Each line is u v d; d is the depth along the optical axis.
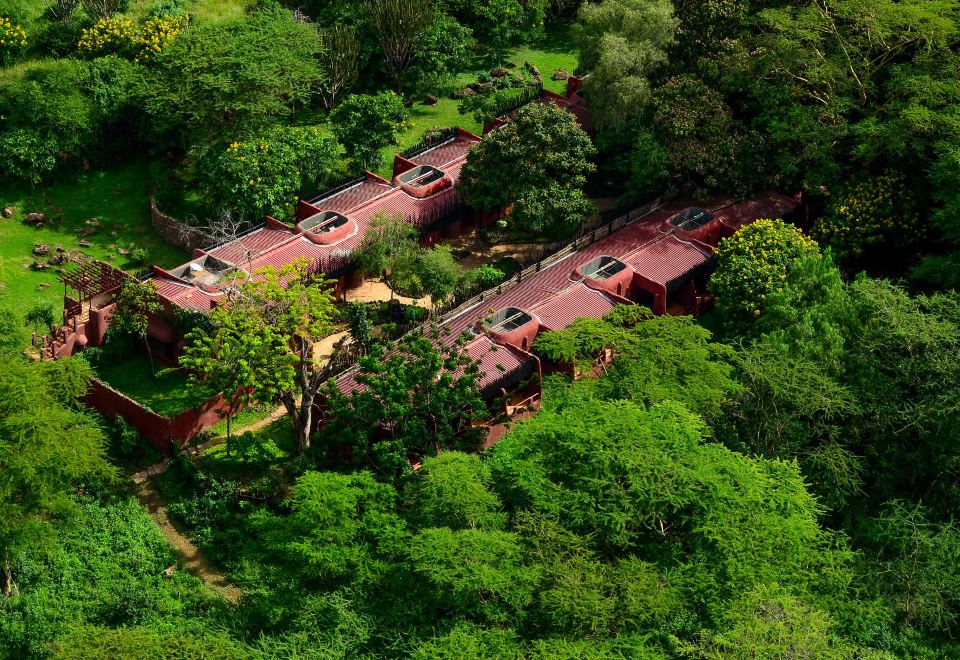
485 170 86.25
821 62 88.44
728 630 50.06
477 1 115.62
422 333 71.19
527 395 76.00
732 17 92.75
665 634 52.44
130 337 77.69
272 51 94.88
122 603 59.50
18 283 83.25
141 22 106.88
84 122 93.56
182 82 91.56
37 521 60.22
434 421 66.69
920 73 85.62
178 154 96.12
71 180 94.12
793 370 67.56
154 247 88.19
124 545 64.38
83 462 59.91
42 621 59.31
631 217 89.56
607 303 79.31
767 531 53.75
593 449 55.88
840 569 56.03
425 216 87.62
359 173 93.44
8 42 101.56
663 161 87.50
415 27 104.00
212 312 69.75
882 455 68.56
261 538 59.19
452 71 109.62
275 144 88.88
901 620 60.66
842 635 56.06
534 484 54.84
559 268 82.81
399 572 53.06
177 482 69.06
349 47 102.00
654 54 92.56
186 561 64.56
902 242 85.25
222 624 54.88
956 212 80.06
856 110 90.75
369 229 83.00
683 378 64.94
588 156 97.06
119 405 71.31
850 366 70.75
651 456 55.06
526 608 51.47
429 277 79.94
